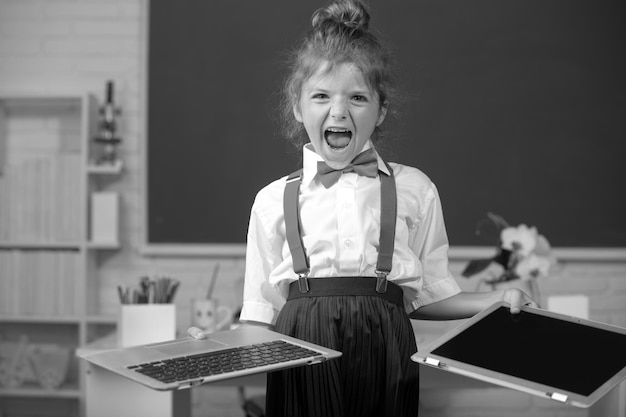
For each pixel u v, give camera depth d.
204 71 3.30
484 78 3.23
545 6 3.23
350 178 1.29
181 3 3.30
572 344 1.14
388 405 1.22
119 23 3.36
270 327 1.46
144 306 2.29
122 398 2.16
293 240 1.27
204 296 3.33
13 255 3.20
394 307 1.25
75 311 3.18
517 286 2.39
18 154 3.40
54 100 3.28
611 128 3.22
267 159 3.28
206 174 3.29
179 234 3.30
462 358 1.09
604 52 3.22
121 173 3.35
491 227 3.21
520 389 1.02
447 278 1.35
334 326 1.22
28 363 3.19
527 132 3.23
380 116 1.35
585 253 3.20
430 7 3.24
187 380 0.98
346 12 1.31
